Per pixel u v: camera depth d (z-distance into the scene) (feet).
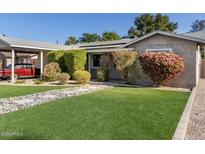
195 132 16.22
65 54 63.16
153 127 17.30
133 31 152.87
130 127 17.30
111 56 66.49
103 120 19.26
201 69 77.05
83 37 183.52
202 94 34.76
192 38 45.16
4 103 27.17
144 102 27.99
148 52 48.44
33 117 20.13
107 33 165.89
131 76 51.70
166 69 43.88
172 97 32.27
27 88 43.14
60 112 22.16
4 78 63.00
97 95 33.71
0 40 57.52
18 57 88.33
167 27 149.07
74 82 55.88
